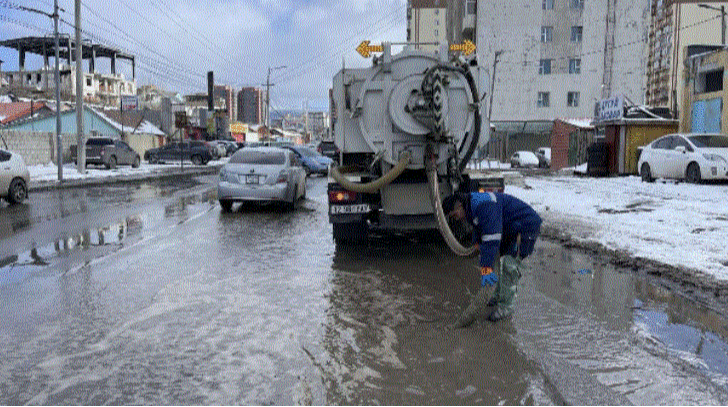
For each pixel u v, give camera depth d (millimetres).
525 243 4855
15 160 14336
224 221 11328
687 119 22594
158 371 3744
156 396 3375
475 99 7539
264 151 13594
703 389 3402
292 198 13266
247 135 97875
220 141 55562
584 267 6789
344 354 4020
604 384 3475
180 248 8266
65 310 5141
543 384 3484
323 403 3266
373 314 4992
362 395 3361
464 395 3346
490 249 4496
